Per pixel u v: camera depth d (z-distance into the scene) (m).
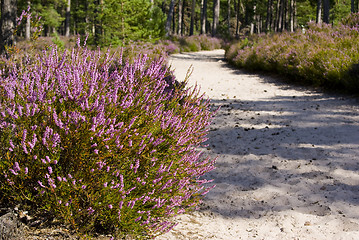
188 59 23.27
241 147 6.53
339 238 3.46
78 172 2.83
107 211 2.90
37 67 3.24
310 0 39.12
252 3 50.00
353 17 16.67
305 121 7.88
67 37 34.09
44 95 2.88
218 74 16.11
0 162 2.82
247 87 12.63
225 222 3.91
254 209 4.21
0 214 2.81
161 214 3.12
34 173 2.86
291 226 3.77
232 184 4.97
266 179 5.08
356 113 8.16
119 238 2.99
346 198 4.32
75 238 2.83
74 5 50.16
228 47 23.45
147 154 3.01
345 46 12.95
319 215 3.98
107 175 2.87
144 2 24.03
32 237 2.71
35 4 35.53
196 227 3.66
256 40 22.20
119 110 3.00
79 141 2.80
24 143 2.64
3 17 10.18
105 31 22.62
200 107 3.88
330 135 6.83
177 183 3.31
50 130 2.80
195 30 82.38
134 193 3.01
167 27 36.75
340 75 10.24
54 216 2.96
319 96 10.36
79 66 3.21
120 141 2.91
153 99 3.37
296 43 15.57
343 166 5.31
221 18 69.88
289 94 11.05
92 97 3.03
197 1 63.75
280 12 41.28
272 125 7.78
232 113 8.93
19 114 2.80
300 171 5.28
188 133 3.47
